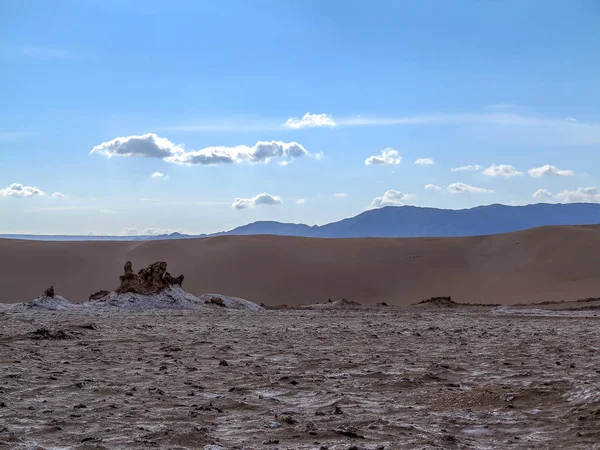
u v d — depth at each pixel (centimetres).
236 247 10094
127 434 1031
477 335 2638
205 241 10562
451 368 1669
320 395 1355
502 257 9675
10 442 979
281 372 1644
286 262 9544
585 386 1258
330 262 9588
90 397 1327
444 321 3634
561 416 1128
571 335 2617
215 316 3997
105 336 2522
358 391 1403
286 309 5306
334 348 2155
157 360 1852
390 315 4262
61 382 1481
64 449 948
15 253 9800
